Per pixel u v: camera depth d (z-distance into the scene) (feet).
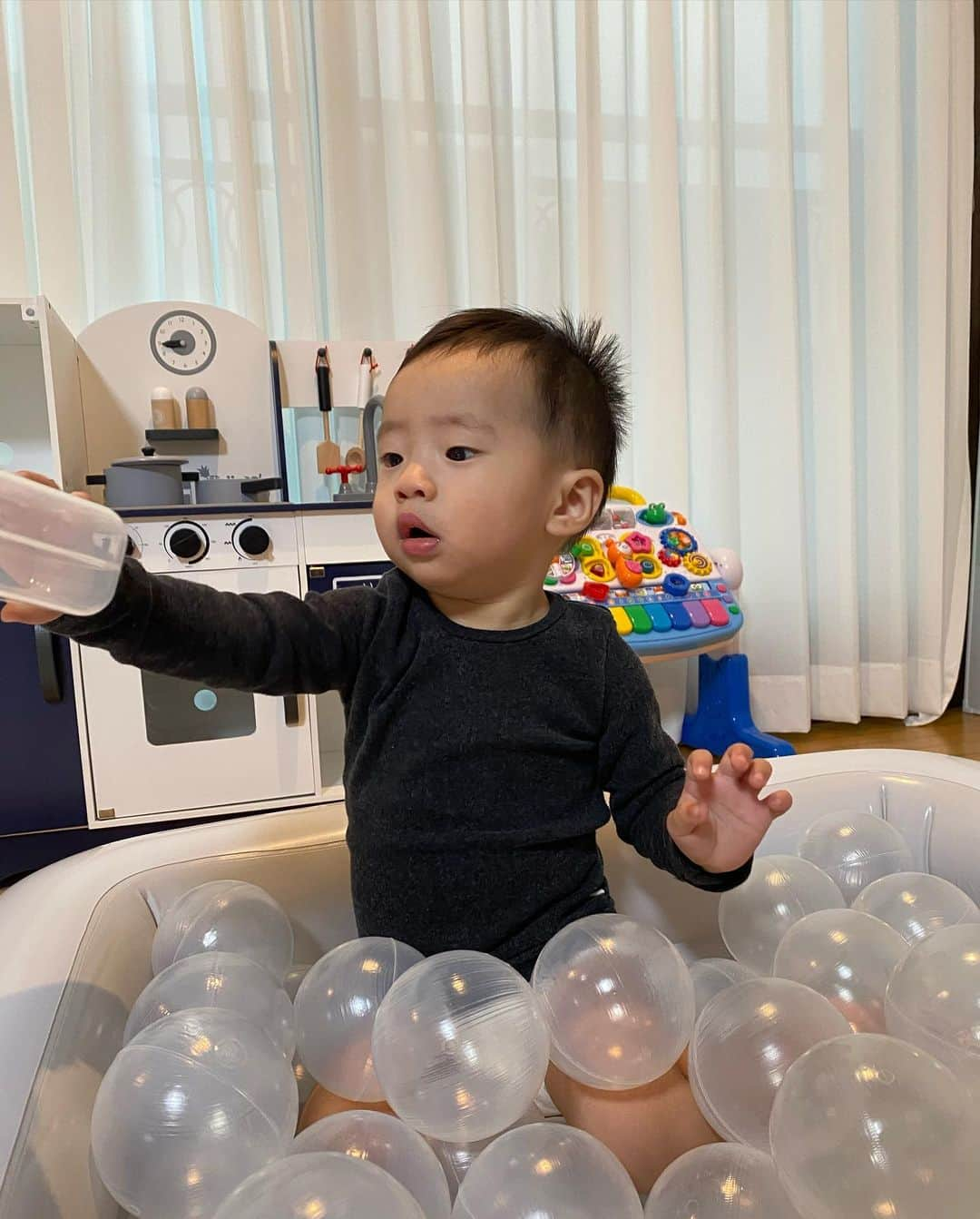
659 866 2.43
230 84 5.64
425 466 2.27
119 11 5.52
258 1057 1.93
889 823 3.44
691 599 5.57
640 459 6.86
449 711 2.36
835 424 7.07
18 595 1.56
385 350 5.77
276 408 5.54
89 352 5.45
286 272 5.85
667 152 6.53
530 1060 1.92
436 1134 1.91
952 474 7.50
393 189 6.17
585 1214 1.63
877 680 7.46
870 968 2.38
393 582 2.52
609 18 6.45
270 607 2.30
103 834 4.77
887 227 7.00
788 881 2.82
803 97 6.97
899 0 6.93
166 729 4.99
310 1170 1.59
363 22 5.88
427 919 2.38
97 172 5.53
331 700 5.96
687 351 6.91
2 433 5.50
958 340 7.39
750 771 2.09
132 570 1.93
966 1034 1.97
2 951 2.34
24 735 4.60
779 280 6.82
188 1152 1.75
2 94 5.27
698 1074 2.01
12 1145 1.76
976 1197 1.51
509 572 2.37
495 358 2.30
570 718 2.44
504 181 6.28
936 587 7.39
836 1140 1.58
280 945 2.70
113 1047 2.32
